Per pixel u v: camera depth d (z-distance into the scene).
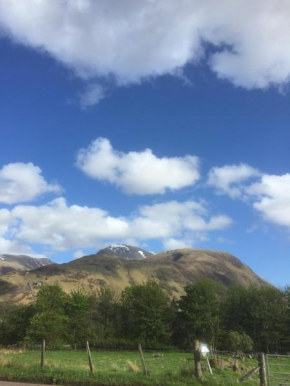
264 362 20.89
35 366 24.73
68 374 21.94
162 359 59.31
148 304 110.62
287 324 104.31
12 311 113.19
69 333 104.25
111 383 20.31
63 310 107.31
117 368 29.52
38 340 89.81
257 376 28.62
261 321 105.19
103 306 120.50
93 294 132.38
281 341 103.88
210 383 20.61
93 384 20.41
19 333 103.19
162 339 106.56
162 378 21.08
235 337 91.25
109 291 130.38
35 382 21.11
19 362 26.53
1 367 24.25
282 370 42.69
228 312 112.31
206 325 103.50
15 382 20.81
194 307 106.50
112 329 113.19
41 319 92.12
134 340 104.50
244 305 110.88
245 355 62.47
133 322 112.81
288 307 105.25
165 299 114.62
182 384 19.91
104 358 60.19
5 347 90.44
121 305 120.81
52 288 111.12
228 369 33.09
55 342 91.25
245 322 107.56
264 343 104.94
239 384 21.20
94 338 105.44
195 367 21.59
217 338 97.06
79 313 108.19
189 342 105.12
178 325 110.94
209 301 109.25
